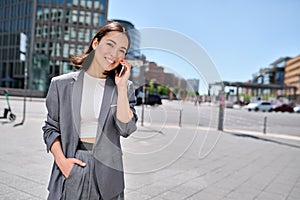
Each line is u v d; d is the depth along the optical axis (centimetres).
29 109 1695
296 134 1335
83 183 151
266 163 621
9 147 613
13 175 421
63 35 4756
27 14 5175
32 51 4756
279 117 2631
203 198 378
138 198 363
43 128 161
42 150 598
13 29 5472
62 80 155
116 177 160
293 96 6109
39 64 3747
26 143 665
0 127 907
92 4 4769
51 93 155
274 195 409
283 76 8869
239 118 2253
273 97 6041
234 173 516
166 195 380
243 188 433
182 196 380
